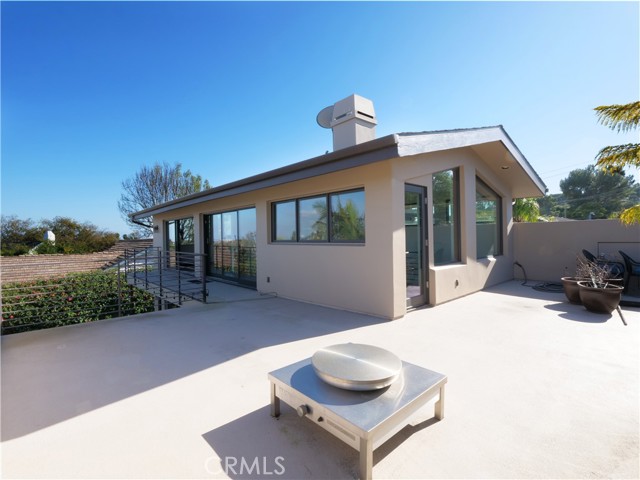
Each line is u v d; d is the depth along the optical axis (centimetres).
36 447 188
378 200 491
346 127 595
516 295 652
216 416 221
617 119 471
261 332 423
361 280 522
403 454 179
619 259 726
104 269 1266
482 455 178
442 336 392
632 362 305
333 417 169
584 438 191
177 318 501
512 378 274
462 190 650
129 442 192
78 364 317
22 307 652
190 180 2523
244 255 834
